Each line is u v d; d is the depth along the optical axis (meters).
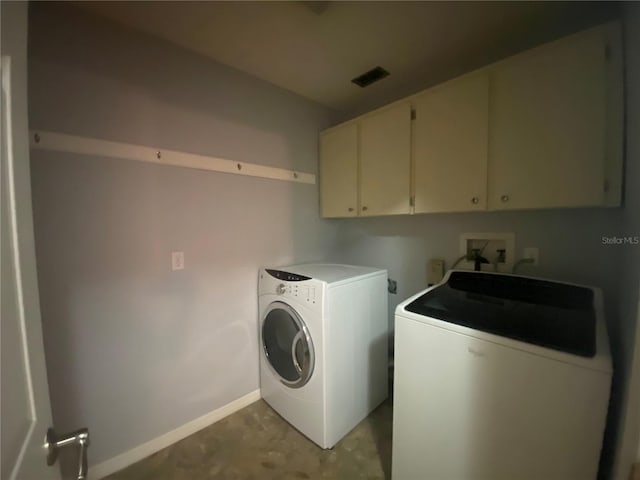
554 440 0.74
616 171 0.96
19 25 0.47
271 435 1.56
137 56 1.33
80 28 1.18
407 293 2.01
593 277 1.26
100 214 1.26
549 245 1.38
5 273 0.42
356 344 1.56
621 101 0.94
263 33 1.35
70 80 1.16
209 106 1.59
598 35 0.96
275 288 1.67
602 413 0.67
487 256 1.60
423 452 1.02
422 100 1.48
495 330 0.86
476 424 0.88
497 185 1.23
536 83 1.10
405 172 1.58
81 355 1.23
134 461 1.38
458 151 1.34
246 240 1.81
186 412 1.56
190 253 1.55
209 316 1.64
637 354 0.57
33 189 1.10
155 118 1.40
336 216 2.04
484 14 1.21
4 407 0.39
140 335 1.39
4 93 0.43
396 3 1.14
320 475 1.29
